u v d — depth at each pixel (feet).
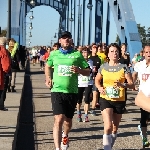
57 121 22.30
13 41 50.14
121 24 87.40
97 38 123.13
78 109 35.24
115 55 23.03
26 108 43.27
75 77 22.85
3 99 35.32
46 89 67.05
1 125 28.32
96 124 33.86
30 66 165.37
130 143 26.76
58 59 22.81
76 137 28.35
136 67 24.97
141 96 9.80
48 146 25.23
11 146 22.26
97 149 24.62
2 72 27.02
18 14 111.24
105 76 23.00
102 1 123.54
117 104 22.93
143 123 25.55
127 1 81.15
